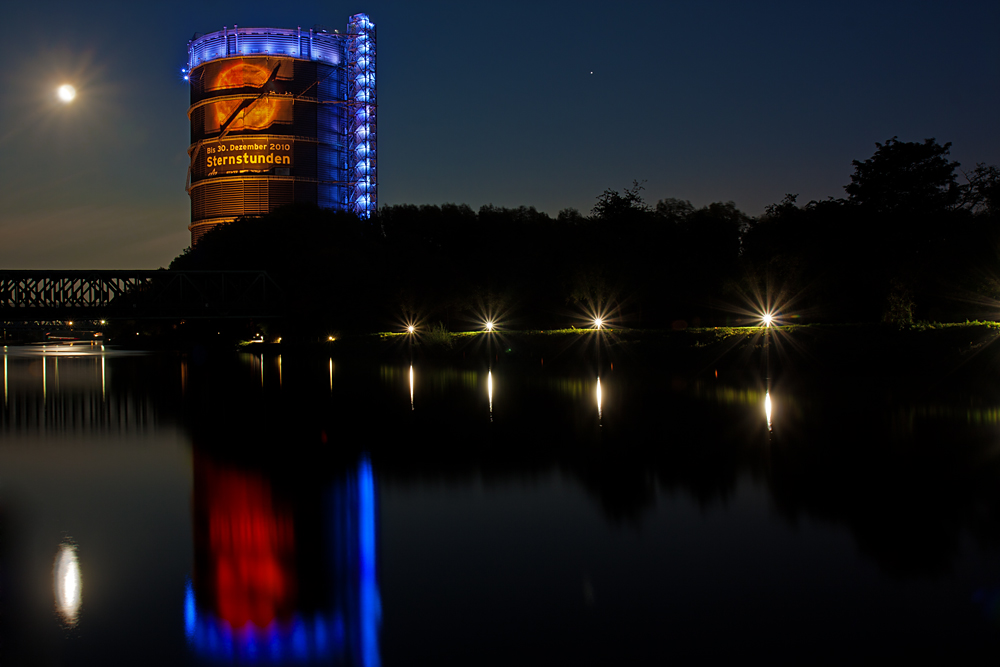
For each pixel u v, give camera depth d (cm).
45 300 8662
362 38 17212
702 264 6619
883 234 5191
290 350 9712
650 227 7156
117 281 8900
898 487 1251
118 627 745
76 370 5703
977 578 827
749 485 1299
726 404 2553
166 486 1392
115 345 14688
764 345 4397
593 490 1296
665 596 800
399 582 857
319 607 788
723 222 7269
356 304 8675
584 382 3734
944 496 1184
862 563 885
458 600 801
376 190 17150
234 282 10412
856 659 654
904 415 2116
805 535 999
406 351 7719
